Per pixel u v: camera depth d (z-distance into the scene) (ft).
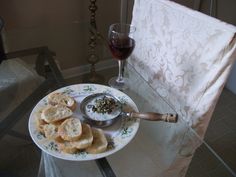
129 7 6.31
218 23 2.64
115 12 6.34
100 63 3.56
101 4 6.04
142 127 2.64
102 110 2.43
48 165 2.40
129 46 2.89
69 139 2.09
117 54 2.96
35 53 3.83
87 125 2.26
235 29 2.49
